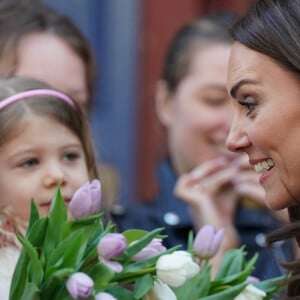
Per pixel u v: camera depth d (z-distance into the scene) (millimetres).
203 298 6387
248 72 6379
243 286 6391
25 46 9258
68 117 7504
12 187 7223
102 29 14617
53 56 9305
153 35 14766
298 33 6289
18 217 7215
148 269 6004
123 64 14688
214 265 9172
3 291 6496
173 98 10297
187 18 14828
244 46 6438
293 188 6406
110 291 6117
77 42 9531
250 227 9820
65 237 6000
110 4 14609
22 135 7270
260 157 6480
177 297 6422
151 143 14594
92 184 6043
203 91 10039
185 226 9680
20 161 7250
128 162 14672
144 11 14742
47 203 7215
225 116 9992
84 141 7621
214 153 10000
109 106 14656
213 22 10336
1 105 7395
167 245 9641
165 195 9945
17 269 6047
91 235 6035
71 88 9406
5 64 9203
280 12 6379
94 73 9805
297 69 6254
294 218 6812
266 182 6512
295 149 6320
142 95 14688
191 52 10164
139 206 9945
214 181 9758
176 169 10188
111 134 14648
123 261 6035
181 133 10141
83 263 5945
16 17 9375
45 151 7309
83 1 14500
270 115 6332
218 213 9742
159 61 14773
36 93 7531
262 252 9109
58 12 9734
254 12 6512
